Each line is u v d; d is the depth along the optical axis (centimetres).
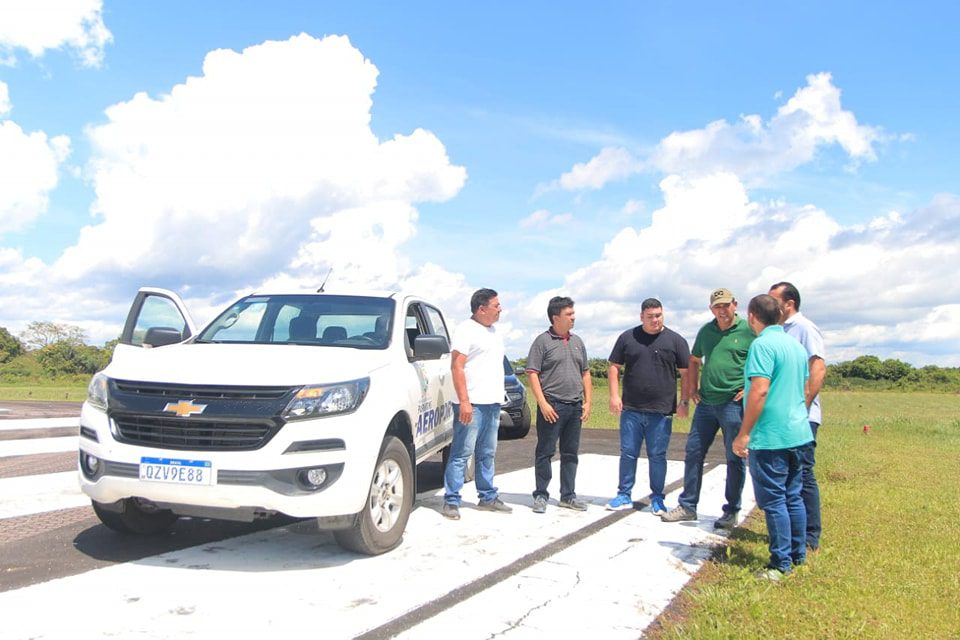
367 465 483
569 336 714
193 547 522
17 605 393
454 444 653
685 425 2036
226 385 466
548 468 698
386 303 661
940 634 406
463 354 645
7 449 1036
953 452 1424
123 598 410
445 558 512
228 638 357
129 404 471
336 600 418
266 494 446
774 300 520
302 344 605
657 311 707
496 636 374
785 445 505
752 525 668
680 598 449
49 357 7144
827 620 416
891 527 675
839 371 8400
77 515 618
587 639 375
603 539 592
